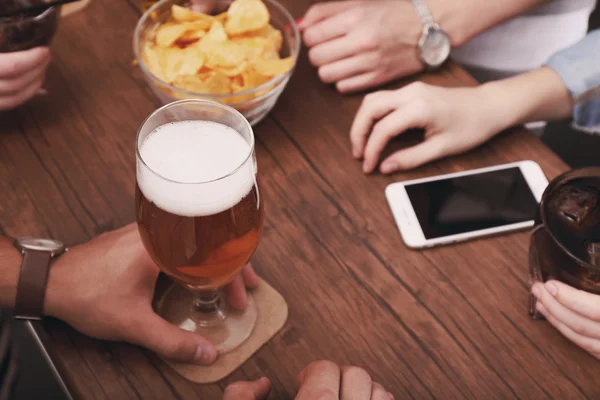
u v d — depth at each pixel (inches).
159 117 29.8
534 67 67.3
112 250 36.7
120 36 50.3
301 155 44.9
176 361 35.6
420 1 51.7
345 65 48.1
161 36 43.8
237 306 37.5
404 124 44.5
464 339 37.4
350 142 45.9
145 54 44.2
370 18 49.5
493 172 44.2
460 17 52.7
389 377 36.0
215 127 30.5
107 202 41.8
